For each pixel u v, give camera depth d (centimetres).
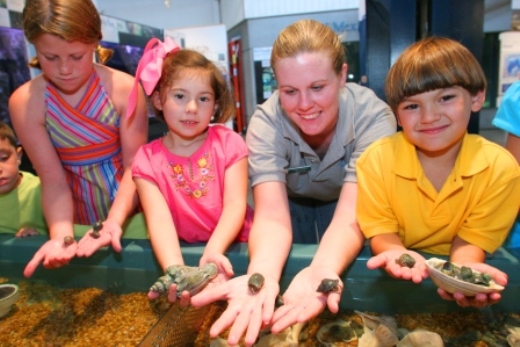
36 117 136
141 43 363
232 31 561
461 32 203
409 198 112
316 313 86
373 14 224
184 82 120
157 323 100
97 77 138
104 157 146
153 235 120
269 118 132
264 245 110
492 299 85
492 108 376
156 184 130
